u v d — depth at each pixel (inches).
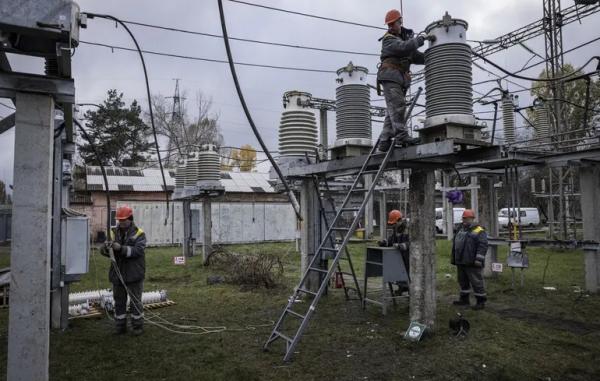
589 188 422.6
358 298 383.2
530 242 430.9
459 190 800.3
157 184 1156.5
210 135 2031.3
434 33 248.7
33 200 160.4
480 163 439.2
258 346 258.4
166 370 222.2
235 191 1189.7
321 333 281.3
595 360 235.0
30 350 157.6
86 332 288.0
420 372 218.5
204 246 619.2
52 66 183.2
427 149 246.4
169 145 1964.8
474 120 245.0
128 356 242.7
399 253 328.5
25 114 161.6
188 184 653.9
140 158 1865.2
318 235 398.0
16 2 144.6
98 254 793.6
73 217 291.9
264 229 1111.6
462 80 243.8
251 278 464.1
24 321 157.6
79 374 217.6
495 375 215.3
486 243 345.4
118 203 1011.9
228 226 1074.1
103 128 1815.9
